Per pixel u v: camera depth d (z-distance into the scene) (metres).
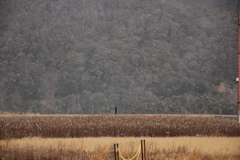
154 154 98.75
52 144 114.25
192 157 92.94
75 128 155.88
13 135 142.62
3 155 95.81
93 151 100.50
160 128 158.50
